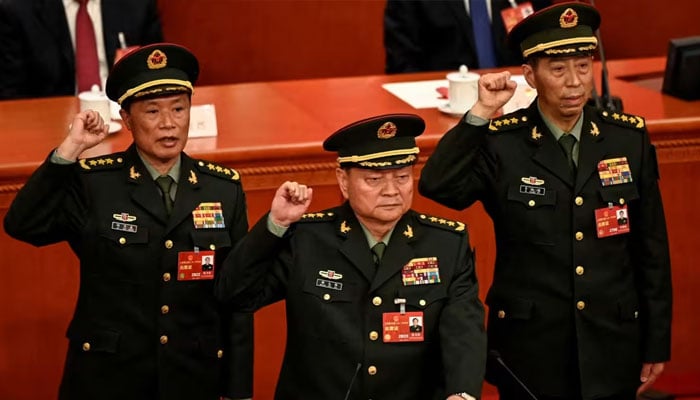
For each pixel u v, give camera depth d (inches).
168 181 418.6
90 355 412.8
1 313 518.6
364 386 383.2
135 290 411.8
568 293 433.4
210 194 421.7
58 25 738.2
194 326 419.2
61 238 413.4
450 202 437.7
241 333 422.3
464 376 367.6
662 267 445.4
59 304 523.2
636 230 446.6
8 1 733.9
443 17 740.7
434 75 681.6
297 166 530.9
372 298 387.5
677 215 573.9
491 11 739.4
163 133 400.2
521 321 439.5
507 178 435.8
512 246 440.1
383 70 947.3
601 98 560.1
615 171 436.1
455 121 567.5
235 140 532.4
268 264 387.2
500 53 738.8
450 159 422.3
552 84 421.4
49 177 393.7
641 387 463.8
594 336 436.1
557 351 438.6
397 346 386.0
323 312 386.9
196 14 908.6
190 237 415.2
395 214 375.9
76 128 395.2
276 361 550.0
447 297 390.0
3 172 496.7
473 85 570.9
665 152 565.3
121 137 545.6
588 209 433.1
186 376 418.3
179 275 413.7
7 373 524.7
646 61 709.9
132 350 413.1
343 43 936.3
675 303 582.6
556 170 433.4
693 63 597.3
